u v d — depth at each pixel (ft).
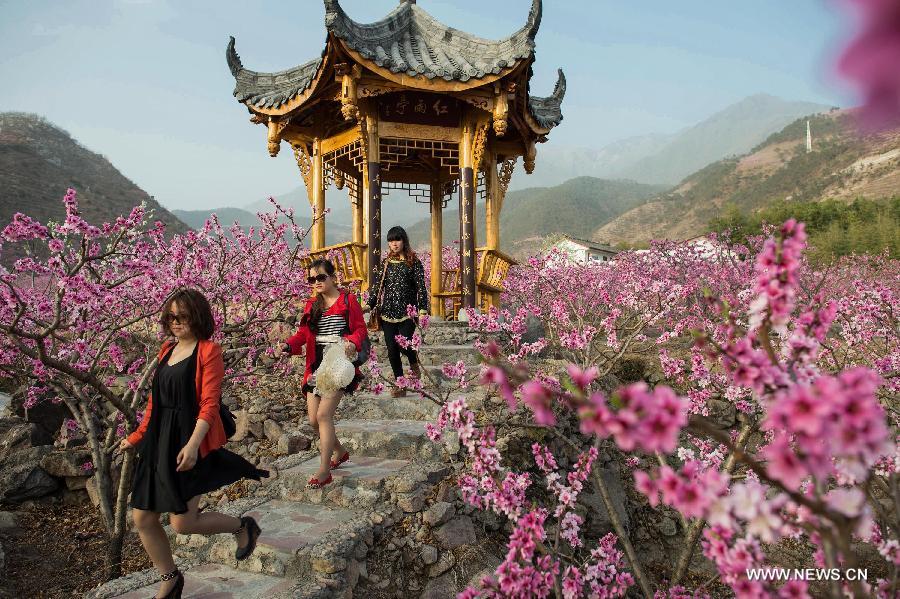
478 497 11.71
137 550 16.06
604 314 33.40
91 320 16.85
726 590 17.88
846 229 157.58
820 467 3.84
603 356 19.43
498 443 15.60
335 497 13.73
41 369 16.44
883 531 8.84
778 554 18.71
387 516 12.84
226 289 20.20
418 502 13.35
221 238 22.27
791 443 9.14
